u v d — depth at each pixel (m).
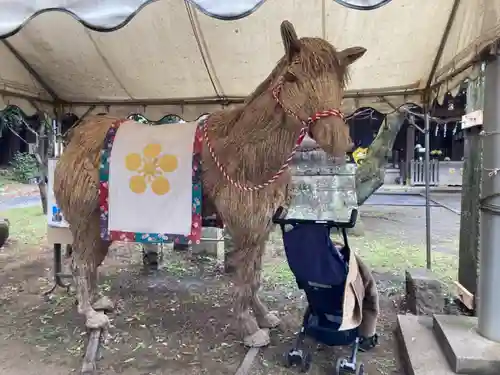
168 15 3.09
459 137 16.25
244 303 2.71
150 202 2.62
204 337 2.93
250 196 2.44
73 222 2.81
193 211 2.58
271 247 5.78
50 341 2.86
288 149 2.34
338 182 6.02
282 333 2.98
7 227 5.37
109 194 2.68
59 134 4.85
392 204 11.62
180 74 4.10
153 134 2.72
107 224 2.70
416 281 3.31
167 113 4.85
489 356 2.19
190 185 2.58
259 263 2.71
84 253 2.85
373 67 3.74
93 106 4.88
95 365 2.52
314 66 1.98
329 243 2.20
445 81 3.63
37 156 6.67
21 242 6.04
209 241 4.91
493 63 2.26
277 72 2.28
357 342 2.45
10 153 17.42
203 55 3.71
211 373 2.48
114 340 2.87
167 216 2.60
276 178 2.43
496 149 2.27
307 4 2.90
